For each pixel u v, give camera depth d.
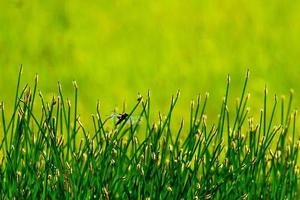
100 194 12.59
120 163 12.71
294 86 24.80
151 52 27.06
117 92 23.33
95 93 23.28
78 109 21.22
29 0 29.98
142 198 12.65
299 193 14.53
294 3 30.78
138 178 12.70
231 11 30.42
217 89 24.03
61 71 24.95
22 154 12.87
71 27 28.88
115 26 29.28
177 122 20.77
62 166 12.47
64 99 22.64
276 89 24.48
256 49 27.47
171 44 27.77
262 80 24.52
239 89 24.28
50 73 24.75
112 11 30.33
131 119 12.69
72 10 30.00
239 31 28.84
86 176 12.82
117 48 27.48
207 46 27.23
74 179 12.60
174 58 26.44
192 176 12.74
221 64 25.80
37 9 29.66
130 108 22.23
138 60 26.28
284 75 25.34
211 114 22.08
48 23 28.81
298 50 27.50
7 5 29.47
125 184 12.64
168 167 12.86
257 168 13.12
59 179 12.45
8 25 28.27
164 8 30.70
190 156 12.81
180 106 22.38
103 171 12.59
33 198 12.48
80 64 25.56
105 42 27.81
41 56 26.14
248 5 30.67
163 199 12.70
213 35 28.72
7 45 26.69
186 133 19.67
